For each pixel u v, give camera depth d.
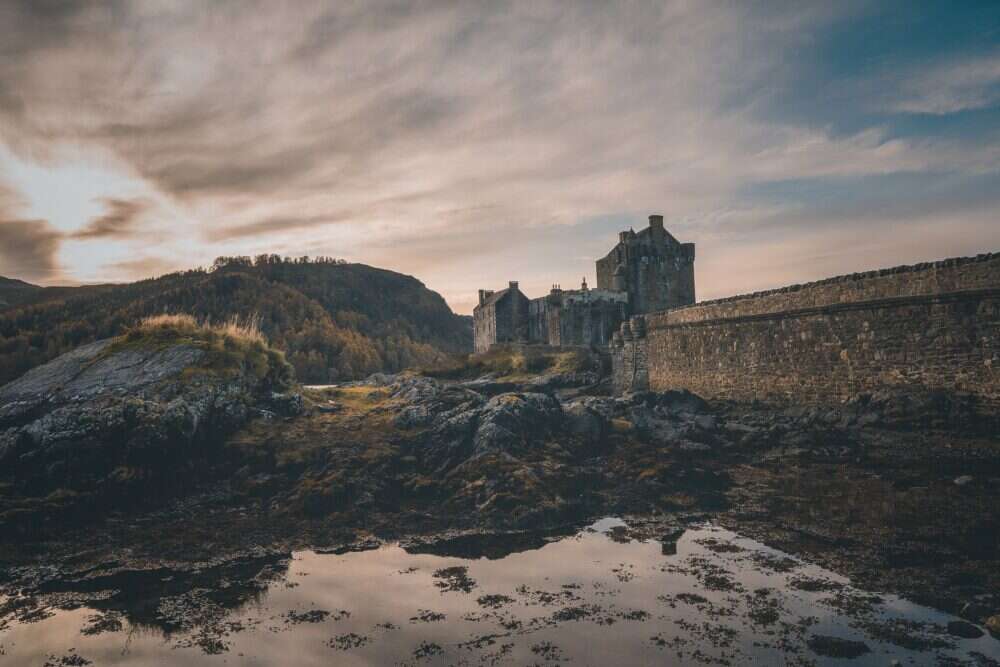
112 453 34.12
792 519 26.97
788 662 16.42
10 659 18.20
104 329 139.75
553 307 77.81
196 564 25.14
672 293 80.12
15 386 43.03
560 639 18.30
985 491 25.91
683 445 38.38
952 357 30.25
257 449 37.06
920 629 17.58
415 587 22.41
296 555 26.02
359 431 39.69
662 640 17.94
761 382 42.91
